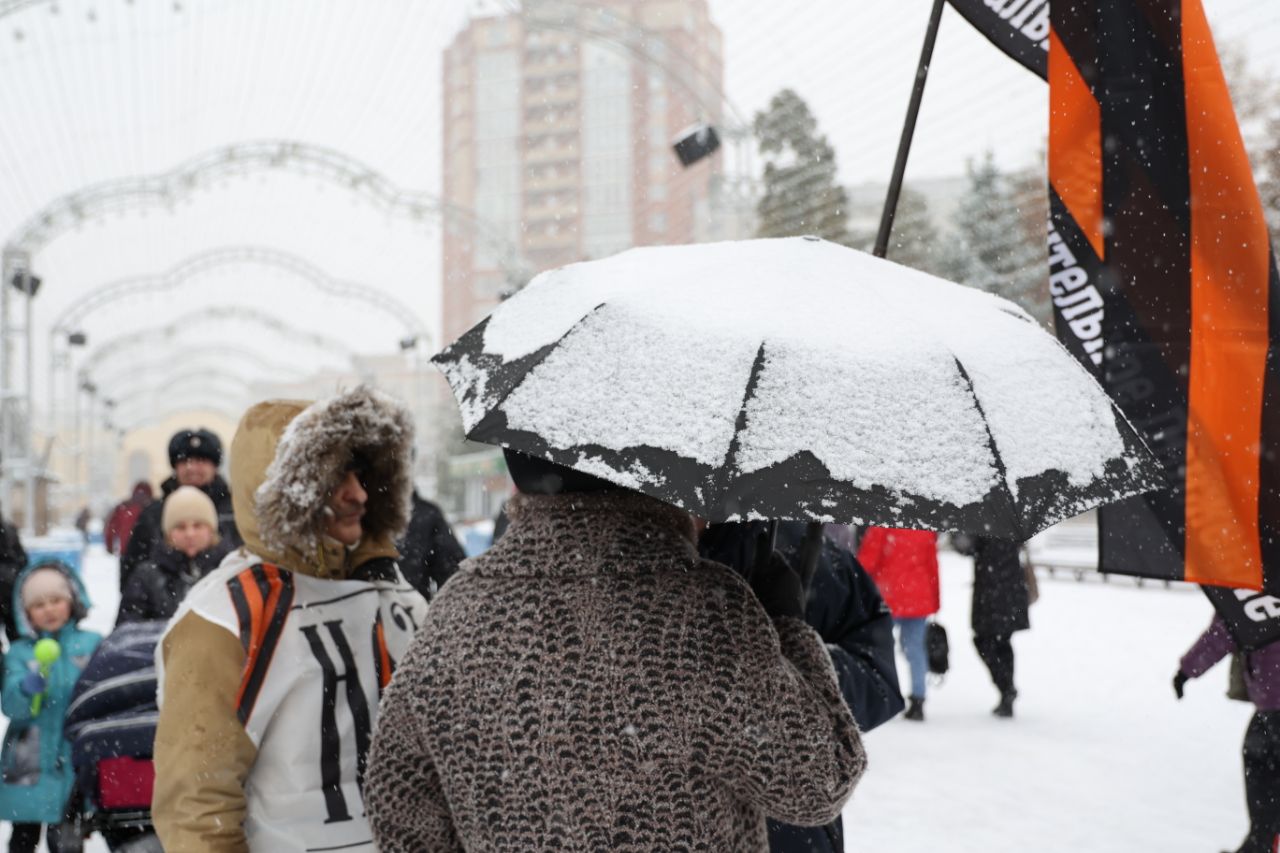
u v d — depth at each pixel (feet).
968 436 5.25
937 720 24.79
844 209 72.59
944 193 124.16
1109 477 5.55
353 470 8.64
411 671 6.15
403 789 6.31
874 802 18.31
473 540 53.57
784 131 71.00
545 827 5.59
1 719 24.90
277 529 8.17
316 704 8.08
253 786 7.98
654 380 5.36
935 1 7.77
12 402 106.73
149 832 11.41
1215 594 8.32
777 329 5.49
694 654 5.56
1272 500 8.07
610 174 221.87
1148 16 8.61
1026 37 9.03
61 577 15.43
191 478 18.62
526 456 6.14
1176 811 17.53
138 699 11.46
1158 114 8.56
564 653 5.67
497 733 5.72
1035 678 30.17
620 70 230.68
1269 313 8.19
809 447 5.10
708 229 73.87
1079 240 8.76
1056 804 18.02
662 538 5.95
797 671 5.78
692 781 5.51
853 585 7.72
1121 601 48.98
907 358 5.47
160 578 15.74
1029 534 5.01
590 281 6.25
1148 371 8.50
